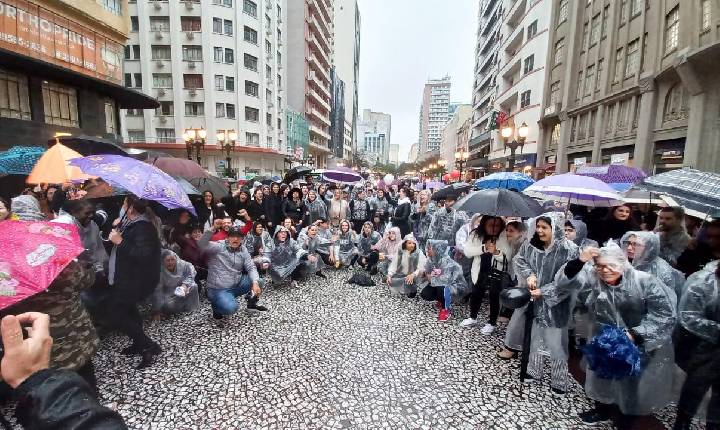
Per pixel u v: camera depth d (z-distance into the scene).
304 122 51.28
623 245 3.32
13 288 1.48
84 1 12.46
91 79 11.75
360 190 11.49
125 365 3.48
